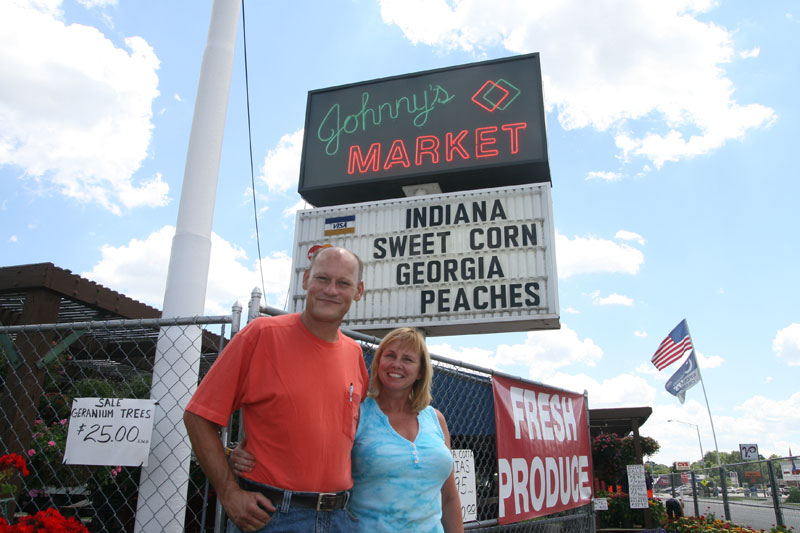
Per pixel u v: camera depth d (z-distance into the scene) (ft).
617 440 51.34
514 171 27.07
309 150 30.09
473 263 24.73
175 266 13.61
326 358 7.63
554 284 23.56
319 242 27.04
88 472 16.39
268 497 6.81
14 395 16.29
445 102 28.84
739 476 71.41
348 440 7.57
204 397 7.03
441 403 13.83
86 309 21.43
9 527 9.40
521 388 16.89
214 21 16.17
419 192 28.25
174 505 10.68
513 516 14.73
